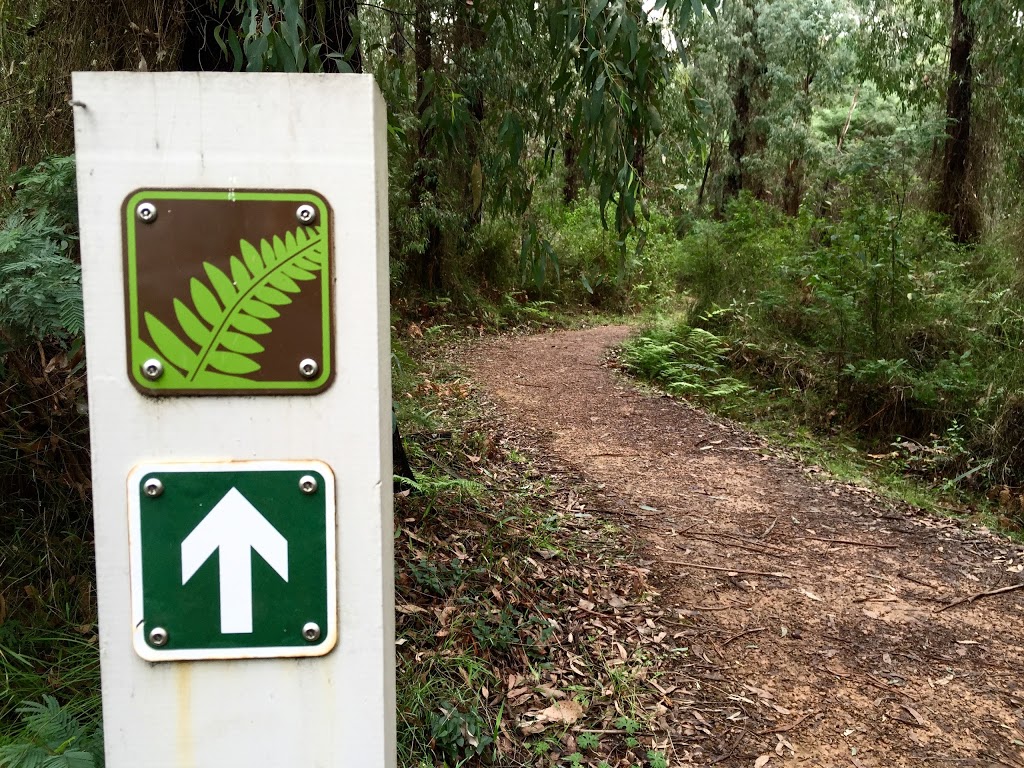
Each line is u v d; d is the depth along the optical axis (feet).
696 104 9.70
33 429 8.93
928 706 10.53
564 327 43.68
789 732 9.77
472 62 13.76
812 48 55.98
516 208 11.26
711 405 26.94
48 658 7.86
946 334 25.54
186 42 9.83
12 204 9.57
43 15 10.13
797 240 33.99
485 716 9.12
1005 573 15.12
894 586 14.25
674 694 10.34
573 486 18.12
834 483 20.04
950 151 37.99
